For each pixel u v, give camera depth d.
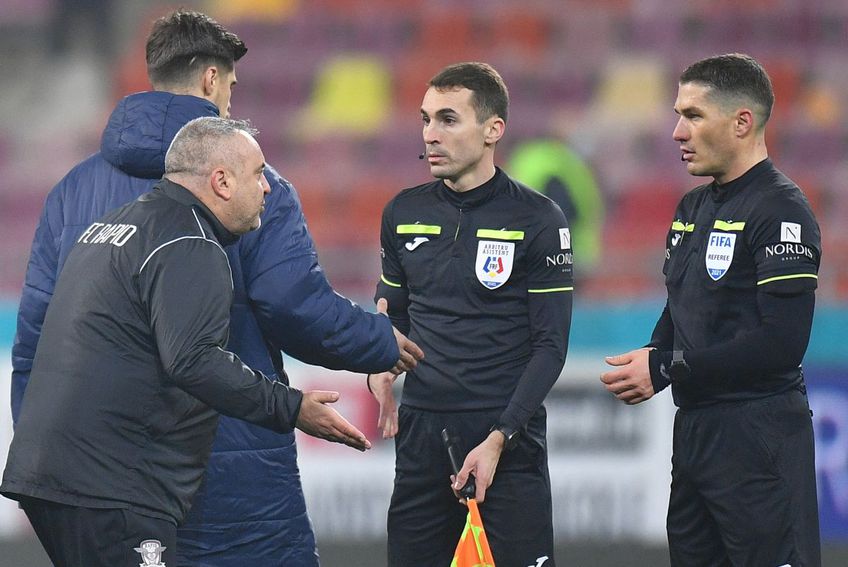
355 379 20.95
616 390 11.32
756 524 11.27
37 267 11.34
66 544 9.83
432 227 12.53
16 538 20.95
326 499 21.05
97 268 9.88
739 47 40.75
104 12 42.81
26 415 9.88
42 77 42.09
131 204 10.28
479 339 12.38
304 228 11.17
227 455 11.12
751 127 11.30
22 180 38.44
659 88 39.47
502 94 12.42
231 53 11.52
